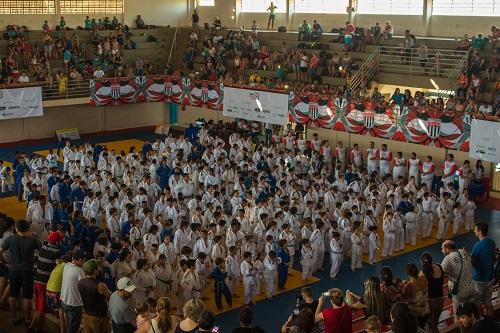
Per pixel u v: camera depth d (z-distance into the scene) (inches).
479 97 1245.7
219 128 1498.5
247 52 1676.9
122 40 1754.4
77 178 976.9
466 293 441.4
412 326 340.8
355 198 944.9
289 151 1205.7
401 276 831.7
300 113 1299.2
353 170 1111.6
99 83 1541.6
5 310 507.8
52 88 1539.1
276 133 1477.6
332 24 1704.0
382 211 1058.1
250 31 1786.4
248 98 1397.6
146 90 1610.5
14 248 469.4
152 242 757.9
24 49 1600.6
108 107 1742.1
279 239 806.5
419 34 1534.2
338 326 384.8
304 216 925.2
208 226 828.6
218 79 1572.3
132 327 406.0
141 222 843.4
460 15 1465.3
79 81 1581.0
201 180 1067.9
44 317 474.3
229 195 993.5
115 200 896.9
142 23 1878.7
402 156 1208.8
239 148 1251.2
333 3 1697.8
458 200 1011.9
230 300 734.5
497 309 504.1
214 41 1745.8
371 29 1512.1
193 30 1856.5
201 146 1311.5
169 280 679.7
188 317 342.3
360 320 523.8
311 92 1305.4
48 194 1028.5
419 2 1528.1
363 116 1199.6
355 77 1414.9
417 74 1363.2
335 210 934.4
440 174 1223.5
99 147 1243.8
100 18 1855.3
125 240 709.9
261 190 968.9
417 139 1127.0
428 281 430.3
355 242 845.8
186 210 916.0
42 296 469.4
